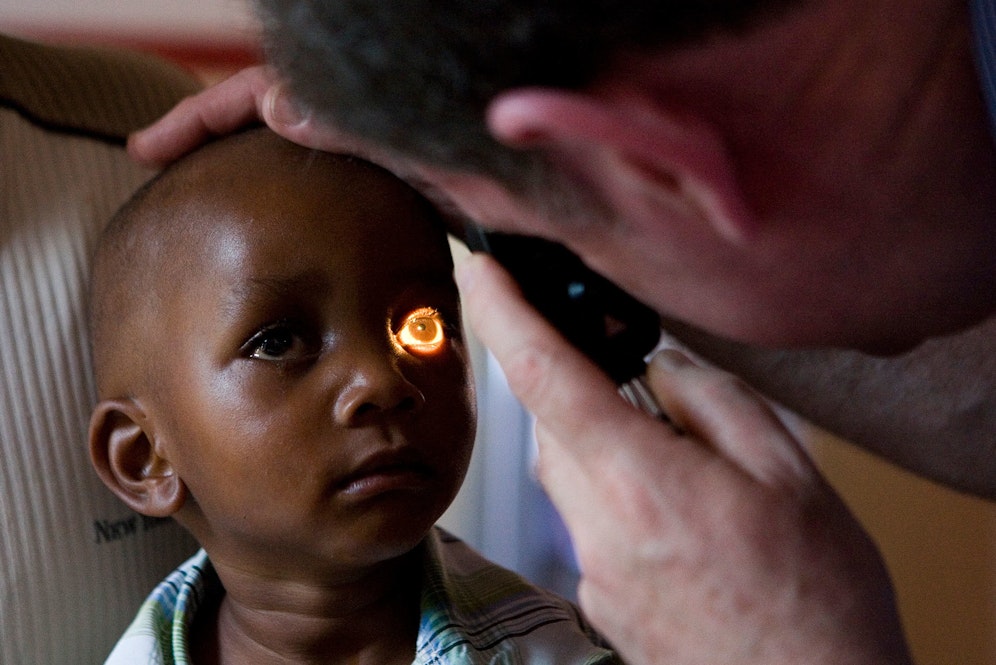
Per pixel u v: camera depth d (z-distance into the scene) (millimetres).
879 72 446
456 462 767
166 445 801
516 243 635
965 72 459
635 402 620
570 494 579
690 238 477
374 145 501
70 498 856
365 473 726
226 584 828
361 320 751
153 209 815
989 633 1612
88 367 876
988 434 912
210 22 1676
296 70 473
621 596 569
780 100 441
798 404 980
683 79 427
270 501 736
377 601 823
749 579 535
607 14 401
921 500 1623
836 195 471
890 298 534
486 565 896
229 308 747
